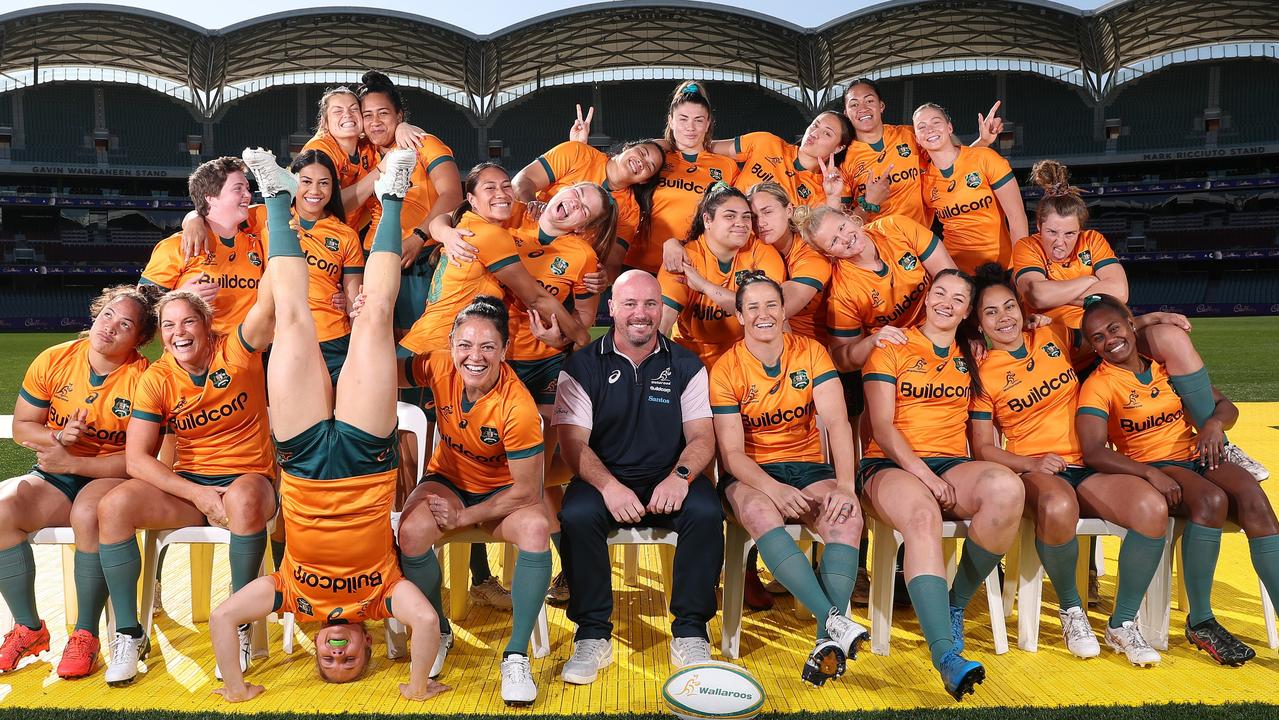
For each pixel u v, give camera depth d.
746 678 2.84
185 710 2.88
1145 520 3.29
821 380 3.55
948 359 3.69
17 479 3.36
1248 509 3.39
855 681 3.18
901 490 3.33
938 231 5.75
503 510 3.25
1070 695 3.02
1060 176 4.70
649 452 3.57
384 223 3.01
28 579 3.28
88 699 2.97
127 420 3.55
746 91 40.81
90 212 38.00
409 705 2.95
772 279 3.75
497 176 4.02
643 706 2.96
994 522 3.26
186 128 39.31
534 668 3.30
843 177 5.36
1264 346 19.66
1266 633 3.58
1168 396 3.68
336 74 39.94
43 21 34.09
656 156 4.65
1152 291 37.03
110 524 3.12
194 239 3.99
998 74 39.59
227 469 3.52
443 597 4.08
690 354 3.66
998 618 3.43
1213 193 37.72
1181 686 3.09
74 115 38.47
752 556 3.93
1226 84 38.03
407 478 3.79
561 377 3.61
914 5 35.09
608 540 3.34
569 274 4.32
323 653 3.07
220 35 35.81
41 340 26.64
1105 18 35.41
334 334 4.22
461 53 38.34
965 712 2.88
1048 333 3.82
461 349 3.23
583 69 40.53
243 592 3.01
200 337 3.40
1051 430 3.75
